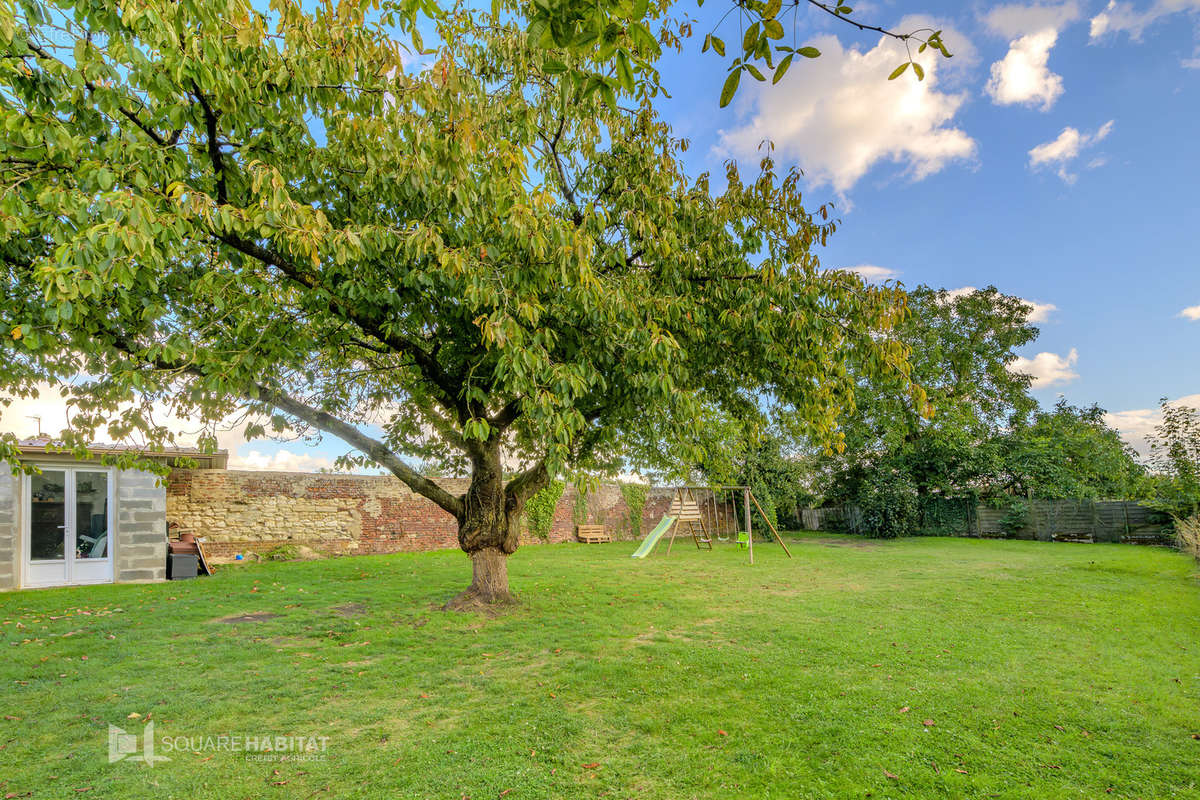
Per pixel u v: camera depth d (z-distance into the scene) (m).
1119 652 6.59
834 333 7.61
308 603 9.59
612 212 7.82
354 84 4.86
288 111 4.98
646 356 6.06
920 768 3.88
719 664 6.15
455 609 8.74
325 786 3.68
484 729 4.55
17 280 5.50
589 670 5.96
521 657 6.48
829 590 10.95
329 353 7.36
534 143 7.59
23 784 3.67
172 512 15.48
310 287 5.92
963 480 23.86
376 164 5.67
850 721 4.65
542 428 5.86
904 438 24.50
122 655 6.54
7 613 8.91
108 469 12.37
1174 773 3.82
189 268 6.12
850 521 25.91
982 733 4.43
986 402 25.55
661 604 9.51
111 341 5.85
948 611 8.91
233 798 3.53
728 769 3.89
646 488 24.97
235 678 5.76
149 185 4.25
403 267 6.05
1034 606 9.25
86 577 11.95
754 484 23.52
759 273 7.41
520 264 5.90
